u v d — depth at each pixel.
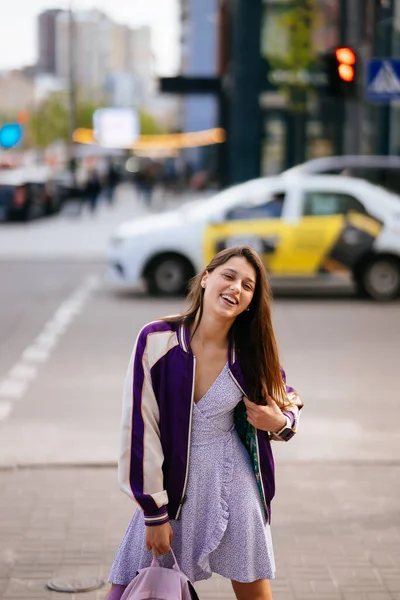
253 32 33.62
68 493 6.19
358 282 15.41
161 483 3.23
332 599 4.62
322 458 6.99
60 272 19.66
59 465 6.77
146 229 15.58
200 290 3.38
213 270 3.36
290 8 30.47
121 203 52.06
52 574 4.89
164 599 3.10
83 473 6.62
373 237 15.16
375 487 6.35
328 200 15.23
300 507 5.95
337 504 6.00
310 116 32.16
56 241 26.45
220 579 4.86
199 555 3.33
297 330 12.73
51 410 8.38
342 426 7.92
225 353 3.34
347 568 5.00
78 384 9.43
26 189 33.34
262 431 3.40
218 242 15.23
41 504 5.97
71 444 7.31
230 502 3.34
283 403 3.44
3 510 5.86
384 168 17.52
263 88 34.22
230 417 3.38
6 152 74.19
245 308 3.33
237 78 35.00
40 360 10.62
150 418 3.26
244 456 3.40
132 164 91.31
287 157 36.06
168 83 43.47
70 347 11.41
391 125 23.67
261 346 3.35
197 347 3.33
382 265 15.30
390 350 11.37
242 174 35.00
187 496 3.30
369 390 9.26
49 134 101.06
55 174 47.56
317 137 35.06
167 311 14.23
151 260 15.65
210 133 70.81
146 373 3.27
